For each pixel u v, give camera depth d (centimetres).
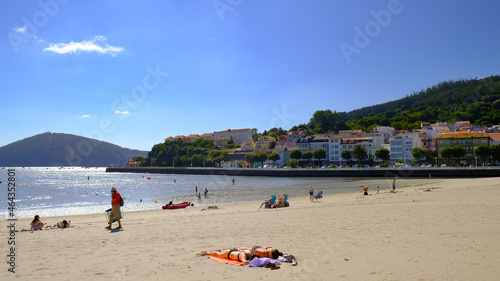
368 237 1167
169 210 3466
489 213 1631
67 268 876
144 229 1594
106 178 14950
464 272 736
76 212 3788
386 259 869
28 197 6038
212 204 4156
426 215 1648
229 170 14312
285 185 7838
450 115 17850
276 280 736
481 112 17325
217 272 814
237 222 1759
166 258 969
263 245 1111
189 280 754
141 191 7212
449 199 2562
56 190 7912
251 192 6016
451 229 1243
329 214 1903
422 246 993
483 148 10431
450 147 11350
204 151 18788
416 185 6038
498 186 3997
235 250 980
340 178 10150
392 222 1480
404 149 13225
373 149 14162
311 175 11281
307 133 18800
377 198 3297
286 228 1457
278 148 15662
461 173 8681
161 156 19962
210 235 1353
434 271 752
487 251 904
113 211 1641
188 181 11119
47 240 1339
